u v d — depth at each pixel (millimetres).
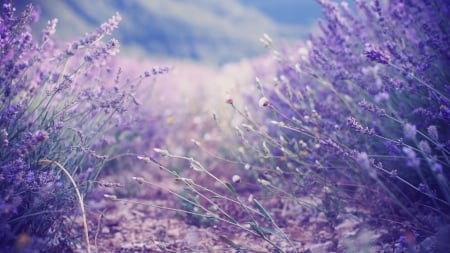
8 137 2105
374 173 1927
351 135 2742
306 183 2645
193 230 2678
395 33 2879
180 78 7398
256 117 4016
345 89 2986
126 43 27750
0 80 2076
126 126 3035
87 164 2680
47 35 2430
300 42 4230
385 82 2562
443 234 2012
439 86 2566
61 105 2395
